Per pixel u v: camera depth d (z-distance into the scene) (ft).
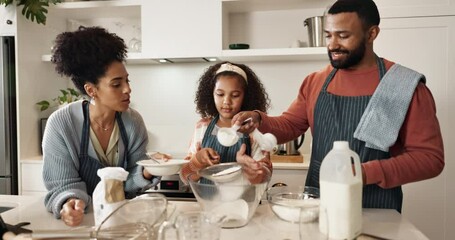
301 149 8.43
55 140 3.61
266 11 8.52
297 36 8.45
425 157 3.35
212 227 2.44
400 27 6.41
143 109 9.07
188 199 6.34
